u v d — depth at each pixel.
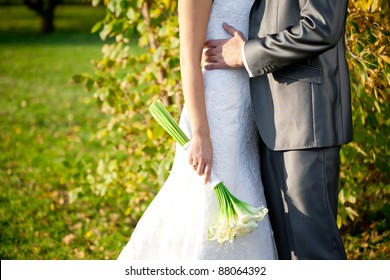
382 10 4.32
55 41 23.25
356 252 5.40
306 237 3.30
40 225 6.40
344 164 5.03
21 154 9.01
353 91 4.78
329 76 3.25
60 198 7.16
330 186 3.30
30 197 7.21
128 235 6.09
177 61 5.07
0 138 9.89
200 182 3.40
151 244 3.54
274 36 3.16
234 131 3.41
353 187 5.05
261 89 3.32
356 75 4.74
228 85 3.38
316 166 3.26
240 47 3.28
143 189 5.83
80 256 5.66
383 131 5.11
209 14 3.31
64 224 6.42
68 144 9.41
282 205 3.45
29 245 5.93
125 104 5.51
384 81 4.34
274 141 3.29
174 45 4.99
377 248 5.44
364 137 4.76
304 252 3.32
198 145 3.27
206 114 3.30
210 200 3.38
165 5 5.25
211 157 3.29
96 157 8.59
